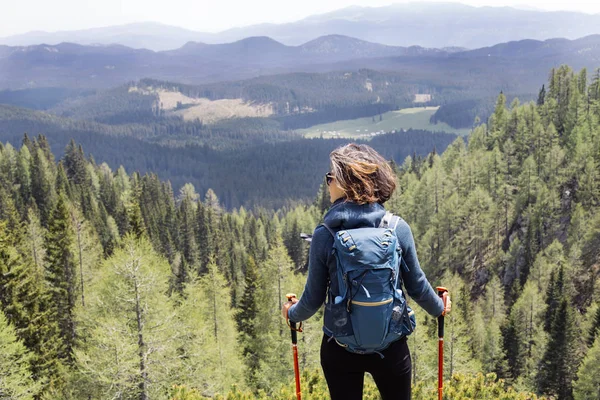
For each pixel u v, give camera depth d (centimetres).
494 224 8438
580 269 6700
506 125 13038
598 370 3922
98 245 4619
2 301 2631
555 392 4778
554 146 9662
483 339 5112
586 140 10500
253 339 3312
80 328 2395
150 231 9675
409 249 315
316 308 332
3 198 8706
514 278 7831
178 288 5869
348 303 297
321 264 317
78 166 13862
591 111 12850
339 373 333
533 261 7638
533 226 8012
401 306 304
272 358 2805
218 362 2584
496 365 5006
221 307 3216
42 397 2164
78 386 2000
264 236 13300
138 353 1906
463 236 7956
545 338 5162
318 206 13950
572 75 14412
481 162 10088
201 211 11456
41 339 2695
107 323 1903
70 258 3484
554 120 13488
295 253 11281
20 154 13150
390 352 320
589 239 6775
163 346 1934
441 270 7956
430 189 8731
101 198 13562
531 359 5181
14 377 1941
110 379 1783
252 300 3372
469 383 914
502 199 8825
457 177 9569
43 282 3438
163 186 16825
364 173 309
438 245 8106
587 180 8412
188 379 2136
